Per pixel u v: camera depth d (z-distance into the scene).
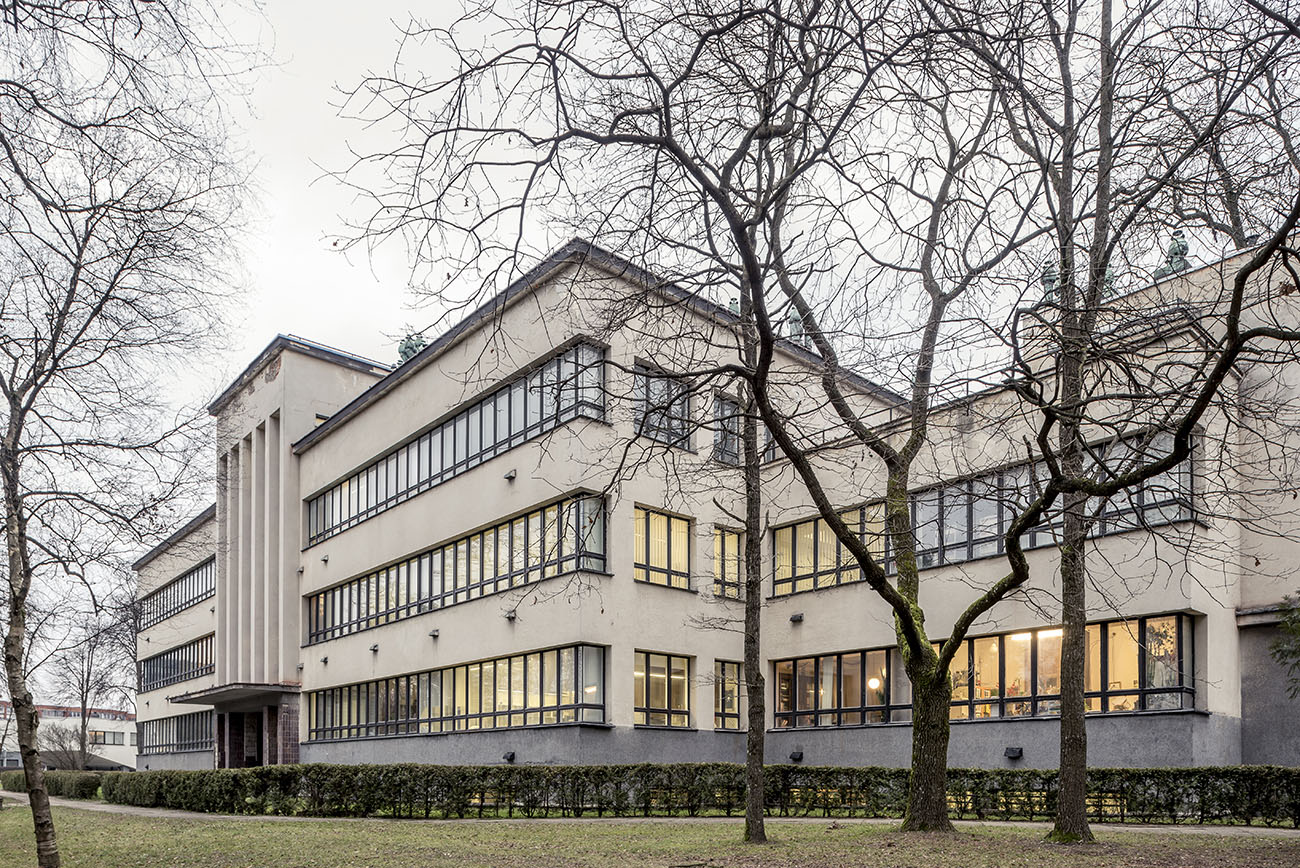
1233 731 20.77
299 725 37.25
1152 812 17.91
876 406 26.14
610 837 16.16
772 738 27.59
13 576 13.27
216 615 44.94
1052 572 21.86
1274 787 16.66
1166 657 20.19
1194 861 11.84
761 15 7.73
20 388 13.77
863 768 20.59
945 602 23.95
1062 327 10.21
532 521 26.30
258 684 36.78
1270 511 18.28
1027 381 9.11
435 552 30.69
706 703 26.77
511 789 21.03
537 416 25.98
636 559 25.77
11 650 12.98
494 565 27.75
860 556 14.44
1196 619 20.38
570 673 24.41
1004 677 22.89
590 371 24.70
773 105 8.99
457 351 29.69
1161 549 20.11
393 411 32.97
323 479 37.25
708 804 21.64
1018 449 21.50
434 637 29.64
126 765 79.06
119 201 12.62
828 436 26.06
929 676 15.34
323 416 40.25
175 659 55.44
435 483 30.70
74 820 23.83
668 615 26.14
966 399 11.72
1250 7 8.98
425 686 30.41
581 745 23.55
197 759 50.62
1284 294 9.44
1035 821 18.22
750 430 15.95
